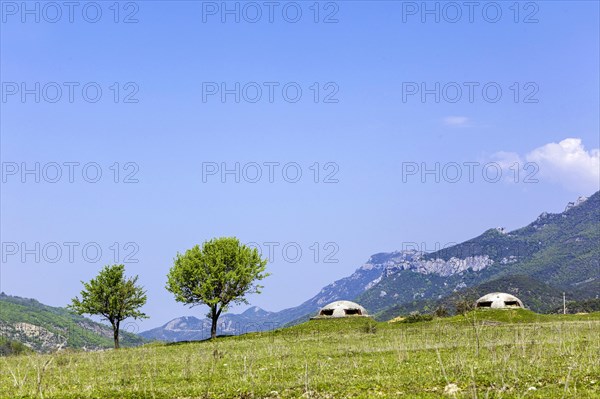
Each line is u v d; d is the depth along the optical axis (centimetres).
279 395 3055
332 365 4141
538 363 3528
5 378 4238
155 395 3206
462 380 3073
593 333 5900
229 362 4681
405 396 2792
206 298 9362
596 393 2661
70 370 4656
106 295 9306
